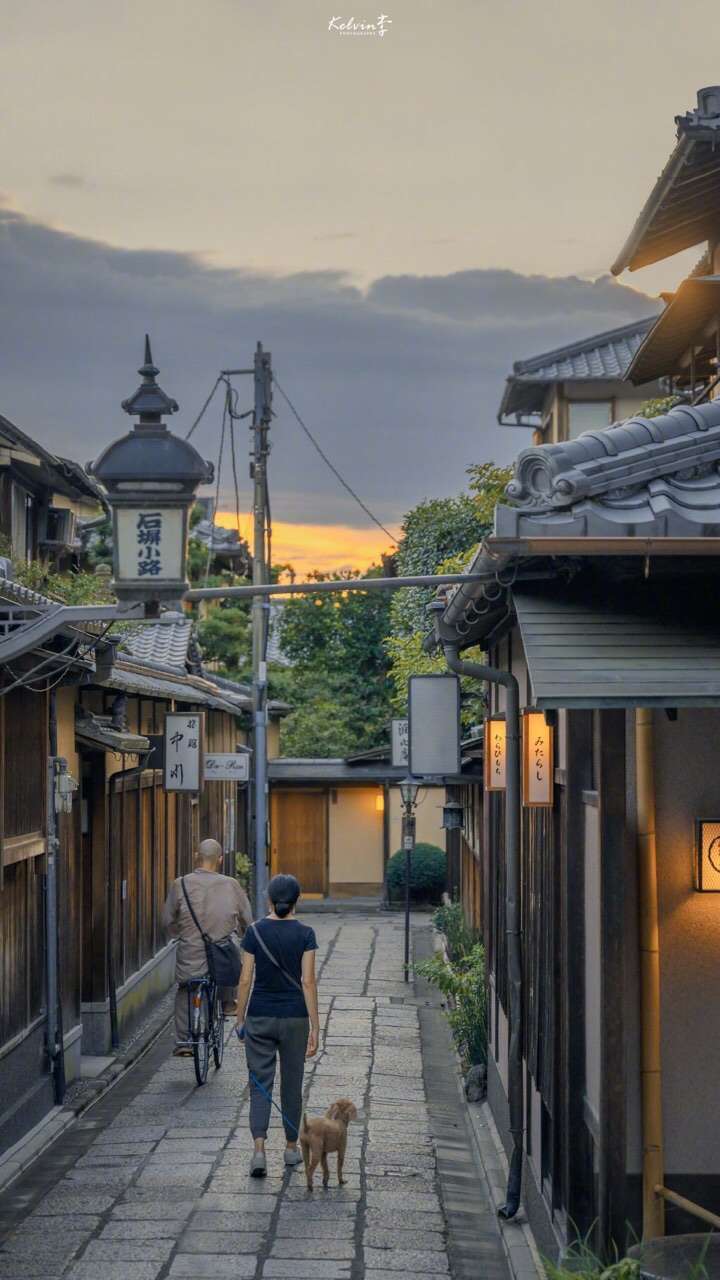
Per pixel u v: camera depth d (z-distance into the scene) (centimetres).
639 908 626
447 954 1722
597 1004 648
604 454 611
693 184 984
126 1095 1143
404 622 2345
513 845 853
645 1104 618
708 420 640
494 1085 1069
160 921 1750
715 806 636
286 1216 786
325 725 3644
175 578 608
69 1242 743
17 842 953
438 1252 728
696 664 561
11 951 968
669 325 1118
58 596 1393
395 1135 995
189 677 1956
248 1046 870
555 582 632
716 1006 631
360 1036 1446
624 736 612
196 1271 695
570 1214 659
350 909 3192
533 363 2428
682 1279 554
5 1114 929
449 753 1189
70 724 1178
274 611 4009
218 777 2102
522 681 900
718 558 613
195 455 605
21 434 1608
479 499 2169
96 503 1970
